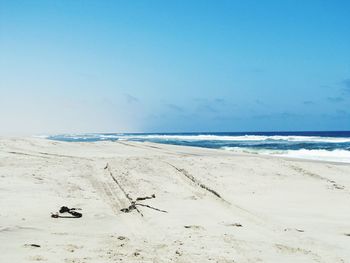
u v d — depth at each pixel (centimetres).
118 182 1565
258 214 1134
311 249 803
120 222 1009
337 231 959
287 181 1689
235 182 1636
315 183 1655
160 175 1741
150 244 803
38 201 1167
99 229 927
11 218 957
